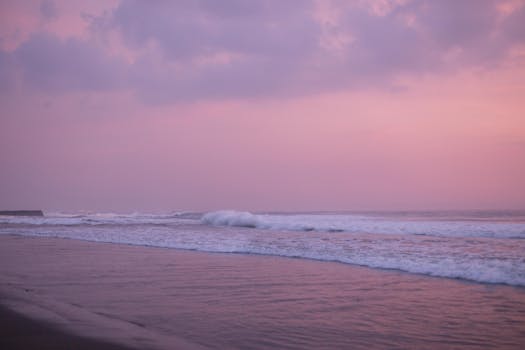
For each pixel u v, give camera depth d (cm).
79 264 1244
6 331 577
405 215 5394
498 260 1124
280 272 1093
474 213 5869
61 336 554
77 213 7750
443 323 629
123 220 4328
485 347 527
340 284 931
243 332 584
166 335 567
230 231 2505
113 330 585
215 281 970
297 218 3903
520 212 6062
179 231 2539
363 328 606
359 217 4494
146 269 1149
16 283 949
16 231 2789
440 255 1258
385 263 1184
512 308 713
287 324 625
